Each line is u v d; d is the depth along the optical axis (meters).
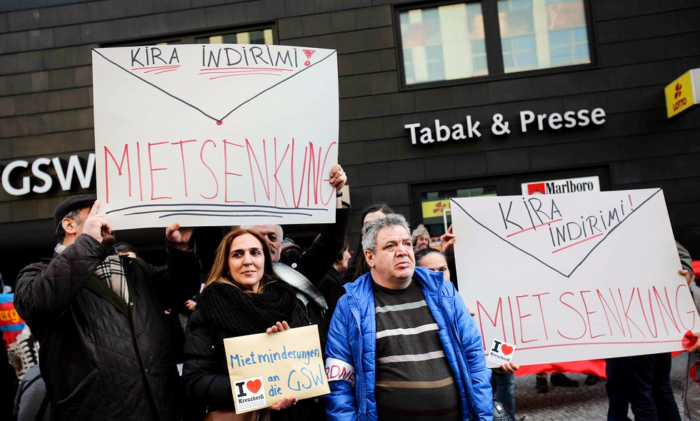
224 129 2.49
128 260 2.50
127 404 2.17
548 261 2.96
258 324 2.32
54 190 7.88
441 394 2.29
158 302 2.50
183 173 2.43
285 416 2.30
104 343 2.20
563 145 7.49
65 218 2.39
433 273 2.51
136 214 2.38
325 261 3.10
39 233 7.84
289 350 2.27
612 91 7.48
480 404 2.34
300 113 2.57
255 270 2.46
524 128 7.45
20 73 8.03
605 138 7.44
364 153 7.65
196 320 2.37
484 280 2.91
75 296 2.08
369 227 2.56
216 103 2.49
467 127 7.51
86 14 8.02
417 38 7.84
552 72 7.56
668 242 3.02
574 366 5.26
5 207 7.90
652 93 7.42
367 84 7.70
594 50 7.61
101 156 2.39
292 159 2.55
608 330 2.89
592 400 5.20
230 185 2.47
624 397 3.88
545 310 2.90
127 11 8.00
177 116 2.45
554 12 7.74
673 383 5.44
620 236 3.01
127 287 2.36
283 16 7.79
